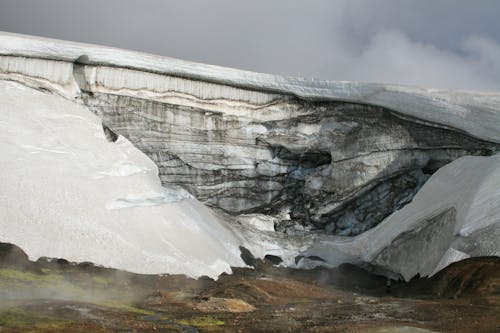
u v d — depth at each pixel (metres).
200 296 33.19
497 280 35.25
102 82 53.97
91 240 37.44
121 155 49.81
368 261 49.53
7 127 44.16
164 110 56.03
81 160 45.56
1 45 50.19
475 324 26.69
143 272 37.25
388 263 47.50
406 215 50.19
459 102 52.66
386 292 43.09
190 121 56.88
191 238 44.81
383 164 55.44
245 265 48.16
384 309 32.16
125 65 54.50
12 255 33.16
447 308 31.23
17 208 37.12
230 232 52.75
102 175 45.41
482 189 43.78
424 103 53.66
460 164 51.22
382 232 50.97
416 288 40.59
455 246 40.62
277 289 39.53
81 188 42.06
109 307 28.11
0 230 34.78
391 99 55.12
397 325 26.45
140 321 25.94
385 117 56.00
